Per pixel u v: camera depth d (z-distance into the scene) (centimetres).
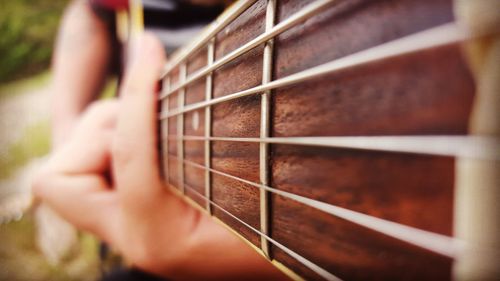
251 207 7
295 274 6
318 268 5
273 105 6
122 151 11
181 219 11
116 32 26
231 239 11
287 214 6
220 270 11
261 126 6
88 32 26
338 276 5
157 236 11
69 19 26
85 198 14
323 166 5
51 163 15
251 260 11
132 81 12
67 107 24
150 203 11
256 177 7
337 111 5
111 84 38
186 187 10
